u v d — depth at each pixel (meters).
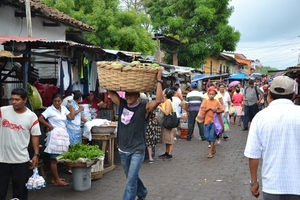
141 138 4.53
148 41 18.03
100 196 5.51
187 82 19.56
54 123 5.96
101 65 4.27
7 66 6.63
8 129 4.32
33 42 5.52
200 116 8.41
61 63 6.73
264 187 3.01
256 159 3.09
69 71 7.00
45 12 9.23
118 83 4.17
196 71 17.94
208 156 8.41
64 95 7.46
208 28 25.95
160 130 8.21
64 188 5.90
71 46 6.27
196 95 10.93
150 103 4.46
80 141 6.96
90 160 5.60
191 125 11.05
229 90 20.47
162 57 26.34
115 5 16.95
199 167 7.48
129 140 4.48
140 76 4.12
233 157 8.50
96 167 6.36
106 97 9.23
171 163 7.87
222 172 7.04
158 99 4.34
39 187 4.51
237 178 6.59
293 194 2.87
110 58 9.53
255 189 3.22
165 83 16.50
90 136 7.01
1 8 8.37
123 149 4.54
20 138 4.37
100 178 6.52
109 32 16.09
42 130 7.64
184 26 25.64
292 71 10.82
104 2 16.77
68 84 6.96
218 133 8.23
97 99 8.91
